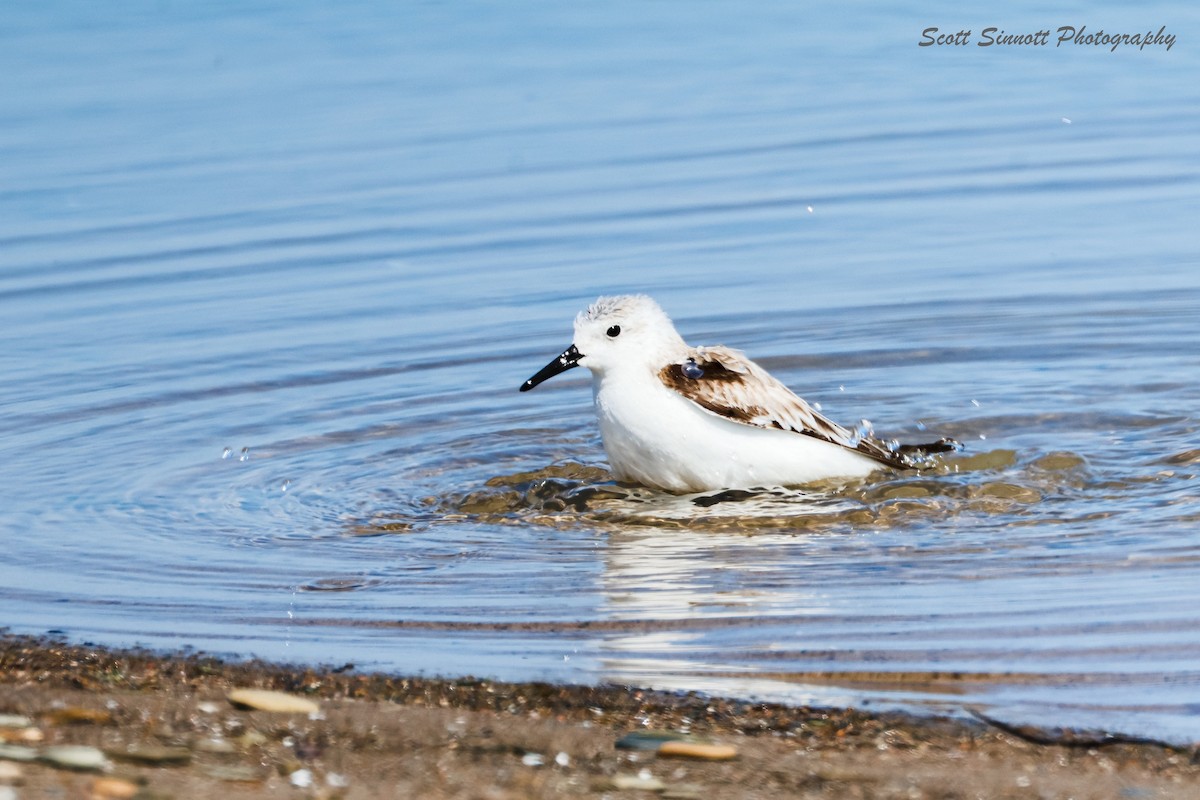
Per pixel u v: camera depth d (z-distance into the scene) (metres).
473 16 38.25
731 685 10.20
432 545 13.25
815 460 14.42
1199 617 11.08
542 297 20.98
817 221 23.62
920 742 9.30
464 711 9.84
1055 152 26.59
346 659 10.76
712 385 14.29
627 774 8.82
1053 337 18.80
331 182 26.00
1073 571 12.09
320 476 15.17
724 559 12.69
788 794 8.56
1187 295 19.95
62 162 27.22
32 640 11.15
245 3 39.44
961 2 37.72
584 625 11.34
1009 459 15.03
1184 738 9.31
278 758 8.94
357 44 35.47
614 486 14.71
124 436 16.44
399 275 22.02
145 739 9.19
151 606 11.88
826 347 18.83
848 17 37.00
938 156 26.59
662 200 24.80
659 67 33.03
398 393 17.78
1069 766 8.97
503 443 16.14
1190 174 25.16
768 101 30.33
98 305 21.16
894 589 11.84
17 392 17.94
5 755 8.80
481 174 26.30
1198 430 15.67
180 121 29.58
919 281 20.98
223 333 19.94
